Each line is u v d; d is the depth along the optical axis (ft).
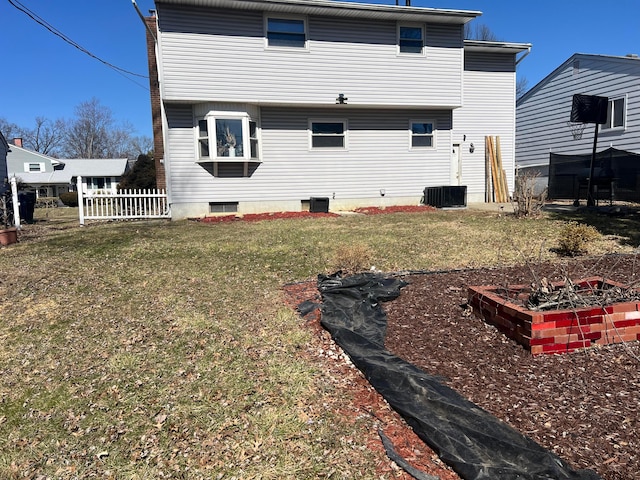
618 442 8.18
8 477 8.11
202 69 41.47
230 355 12.61
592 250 24.07
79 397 10.71
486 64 54.49
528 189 39.09
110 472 8.14
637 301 12.53
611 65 54.49
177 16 40.50
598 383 10.23
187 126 43.60
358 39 45.57
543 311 11.98
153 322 15.30
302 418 9.49
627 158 49.78
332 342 13.34
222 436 9.00
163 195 44.47
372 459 8.18
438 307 15.14
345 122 48.14
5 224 38.09
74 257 25.49
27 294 18.56
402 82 47.19
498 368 11.08
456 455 7.98
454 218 39.11
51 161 144.66
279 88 43.73
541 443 8.21
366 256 21.50
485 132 55.21
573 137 60.90
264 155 45.96
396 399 9.82
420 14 45.19
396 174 50.14
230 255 25.32
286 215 43.78
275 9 42.29
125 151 227.20
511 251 24.12
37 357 12.94
